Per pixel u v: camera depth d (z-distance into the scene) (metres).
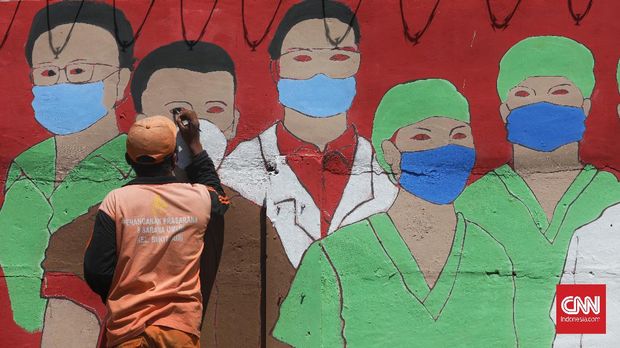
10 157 4.45
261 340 4.39
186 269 3.82
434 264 4.48
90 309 4.39
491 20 4.55
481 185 4.51
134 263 3.75
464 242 4.50
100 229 3.79
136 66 4.48
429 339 4.45
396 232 4.48
